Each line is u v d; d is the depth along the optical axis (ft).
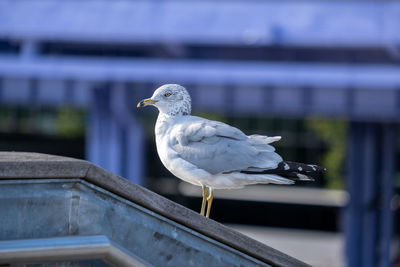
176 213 7.04
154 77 42.73
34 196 6.48
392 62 54.13
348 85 40.60
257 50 56.85
